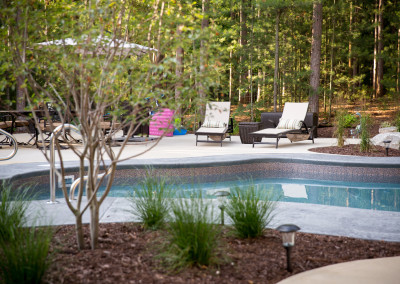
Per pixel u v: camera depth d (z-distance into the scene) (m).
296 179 7.46
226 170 7.36
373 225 3.62
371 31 22.42
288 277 2.49
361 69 25.94
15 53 2.62
